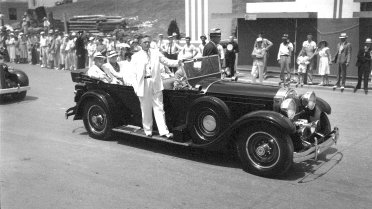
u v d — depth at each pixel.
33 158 6.71
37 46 21.91
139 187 5.50
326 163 6.42
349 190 5.36
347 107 10.48
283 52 14.30
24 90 11.71
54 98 12.07
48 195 5.26
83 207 4.90
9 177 5.88
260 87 6.31
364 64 12.55
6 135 8.10
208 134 6.35
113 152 7.03
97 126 7.77
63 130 8.51
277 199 5.09
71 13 40.03
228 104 6.34
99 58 7.81
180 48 15.90
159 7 36.94
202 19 18.83
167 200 5.08
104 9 39.38
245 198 5.13
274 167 5.70
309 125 6.15
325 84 13.91
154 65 6.77
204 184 5.60
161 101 6.91
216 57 7.50
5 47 23.83
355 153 6.89
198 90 6.58
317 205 4.91
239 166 6.31
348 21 14.86
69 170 6.16
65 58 19.25
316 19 15.48
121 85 7.38
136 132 7.20
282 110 5.91
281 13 15.97
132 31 29.31
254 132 5.82
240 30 17.34
